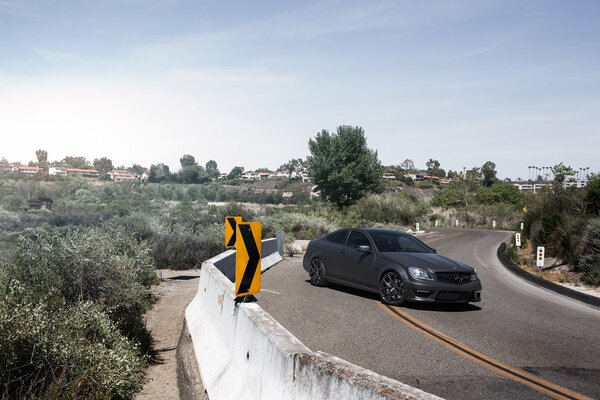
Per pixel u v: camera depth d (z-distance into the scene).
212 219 29.89
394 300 11.08
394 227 46.19
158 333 8.95
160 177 70.19
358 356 7.09
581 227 19.61
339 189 68.00
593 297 13.16
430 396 2.83
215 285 7.31
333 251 12.89
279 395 3.83
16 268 8.25
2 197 39.66
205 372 5.97
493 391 5.80
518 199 88.19
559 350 7.80
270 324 4.69
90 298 8.45
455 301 10.77
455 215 76.62
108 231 17.62
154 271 14.63
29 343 5.59
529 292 14.64
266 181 98.19
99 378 5.68
